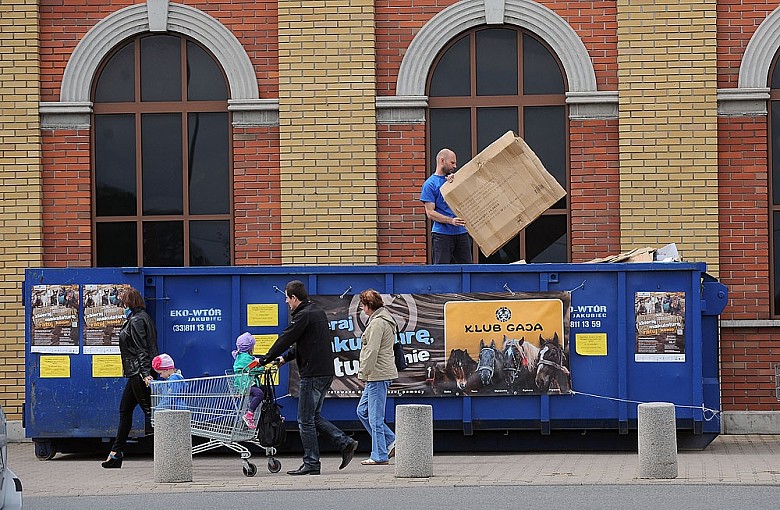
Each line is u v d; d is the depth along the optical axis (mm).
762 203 16688
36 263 17109
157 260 17375
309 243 16922
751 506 10430
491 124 17156
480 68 17188
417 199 17031
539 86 17125
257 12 17250
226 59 17203
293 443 14922
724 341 16656
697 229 16578
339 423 14578
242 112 17156
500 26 17172
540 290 14469
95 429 14820
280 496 11516
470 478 12430
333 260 16891
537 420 14461
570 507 10430
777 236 16750
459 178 14734
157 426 12719
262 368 13352
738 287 16703
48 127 17328
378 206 17047
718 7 16781
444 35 17094
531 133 17109
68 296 14883
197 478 13000
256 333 14672
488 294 14469
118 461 14148
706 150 16594
